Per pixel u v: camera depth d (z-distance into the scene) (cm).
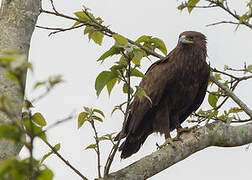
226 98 1239
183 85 1338
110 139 857
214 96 1248
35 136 512
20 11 893
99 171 851
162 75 1329
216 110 1183
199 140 1005
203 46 1367
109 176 870
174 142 993
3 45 862
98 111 882
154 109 1355
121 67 831
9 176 482
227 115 1152
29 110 526
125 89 902
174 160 969
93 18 1230
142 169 916
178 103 1366
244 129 1048
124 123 832
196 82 1348
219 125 1032
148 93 1332
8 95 770
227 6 1166
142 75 844
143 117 1347
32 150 495
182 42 1335
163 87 1322
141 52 803
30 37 901
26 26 893
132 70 822
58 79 497
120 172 893
